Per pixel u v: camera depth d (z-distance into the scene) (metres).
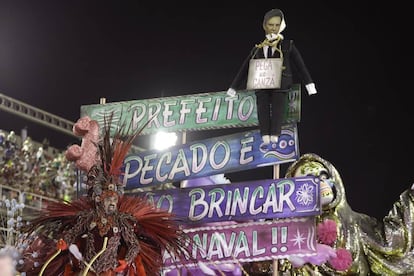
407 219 8.16
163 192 8.02
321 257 7.61
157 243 6.75
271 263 8.13
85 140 7.06
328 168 8.22
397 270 8.04
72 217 6.55
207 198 7.86
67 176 14.11
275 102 7.59
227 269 7.91
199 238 7.80
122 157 6.70
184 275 7.88
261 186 7.71
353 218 8.19
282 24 7.76
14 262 6.04
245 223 7.72
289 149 7.66
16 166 13.09
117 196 6.49
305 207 7.53
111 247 6.31
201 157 8.00
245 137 7.88
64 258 6.45
